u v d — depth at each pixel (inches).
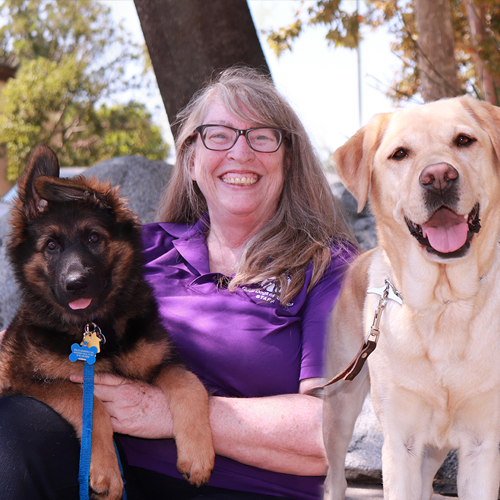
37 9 1273.4
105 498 85.7
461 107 98.2
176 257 125.3
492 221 94.4
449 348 92.9
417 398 96.7
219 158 118.4
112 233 119.7
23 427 86.0
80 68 1163.9
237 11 181.2
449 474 131.3
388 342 98.3
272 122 119.9
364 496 124.0
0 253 194.7
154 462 98.1
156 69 190.5
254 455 93.2
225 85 124.1
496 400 92.7
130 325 111.3
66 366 104.4
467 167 90.7
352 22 364.5
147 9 185.2
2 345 113.4
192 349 107.7
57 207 118.2
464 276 90.8
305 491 96.7
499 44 369.1
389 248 101.5
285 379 102.9
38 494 84.3
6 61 1293.1
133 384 99.1
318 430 95.1
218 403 95.6
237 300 108.5
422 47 359.6
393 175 98.6
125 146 1178.6
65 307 109.3
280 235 116.3
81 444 86.4
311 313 106.2
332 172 209.5
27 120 1075.3
